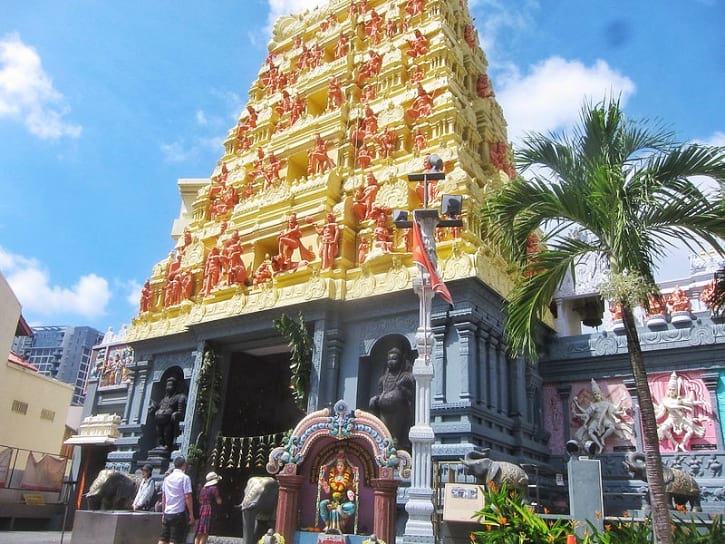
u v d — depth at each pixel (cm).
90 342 16062
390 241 2553
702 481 2181
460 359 2161
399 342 2436
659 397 2420
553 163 1460
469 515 1547
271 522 2039
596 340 2622
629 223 1269
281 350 2941
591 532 1402
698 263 3347
